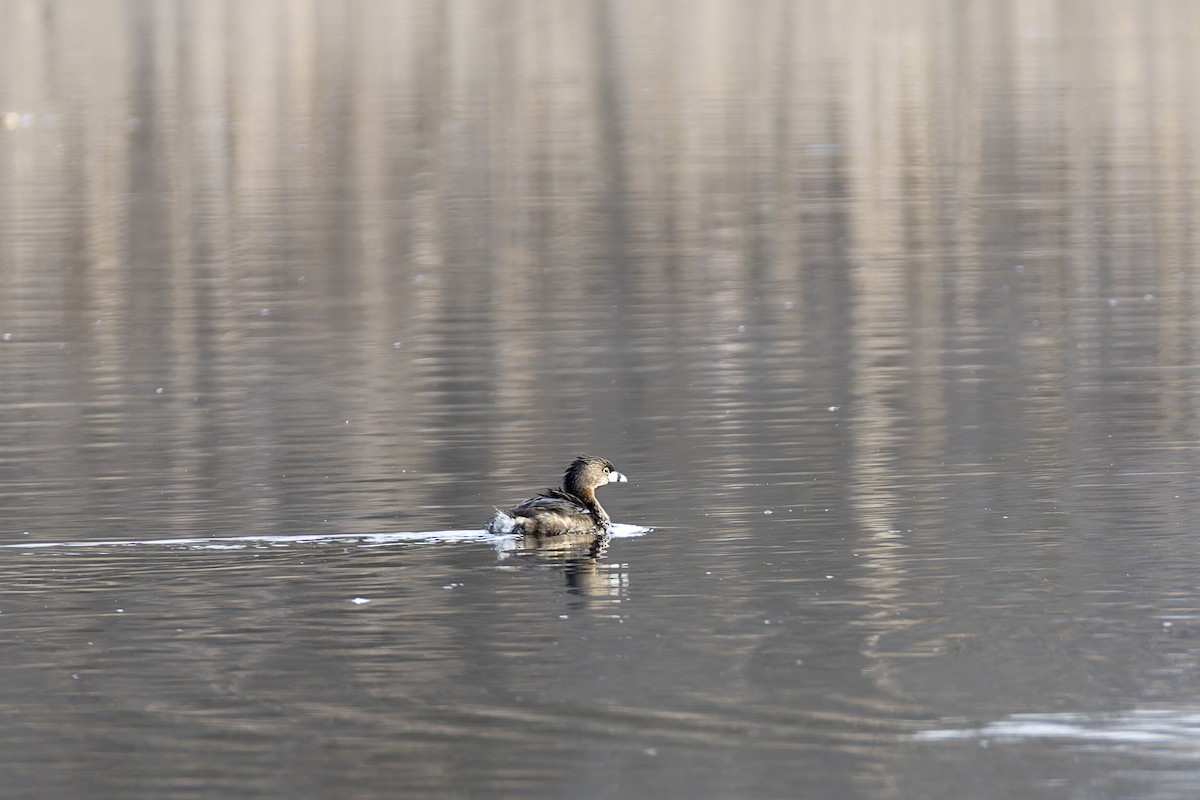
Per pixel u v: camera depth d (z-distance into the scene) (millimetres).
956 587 14688
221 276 33781
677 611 14117
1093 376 23938
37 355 27141
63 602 14594
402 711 11984
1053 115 54406
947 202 40219
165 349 27406
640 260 34250
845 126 53188
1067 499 17719
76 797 10773
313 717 11914
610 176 44969
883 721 11602
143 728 11812
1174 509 17219
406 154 49719
